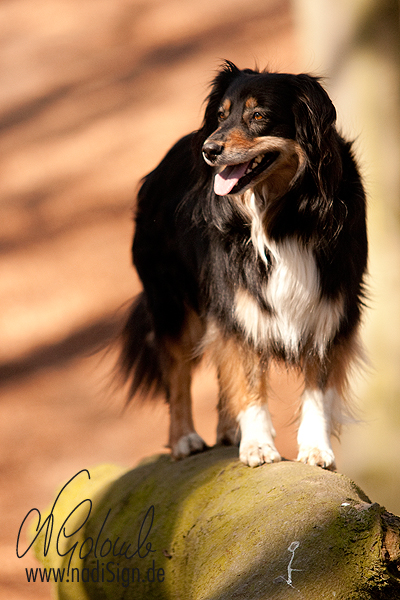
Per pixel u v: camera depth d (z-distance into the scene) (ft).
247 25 62.69
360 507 10.00
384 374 21.48
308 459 13.24
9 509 28.50
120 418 34.58
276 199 13.91
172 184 16.70
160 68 61.67
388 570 9.41
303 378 14.96
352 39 21.85
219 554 10.78
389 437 21.52
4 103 63.46
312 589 9.17
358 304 14.66
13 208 51.16
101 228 47.83
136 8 71.67
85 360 38.60
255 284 14.05
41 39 71.00
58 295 43.42
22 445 33.17
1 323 41.93
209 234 14.65
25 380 38.01
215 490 12.60
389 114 21.50
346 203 13.84
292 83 13.83
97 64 65.05
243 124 13.92
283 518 10.38
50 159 55.01
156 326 17.22
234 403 14.46
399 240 21.47
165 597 12.27
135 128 55.26
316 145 13.48
